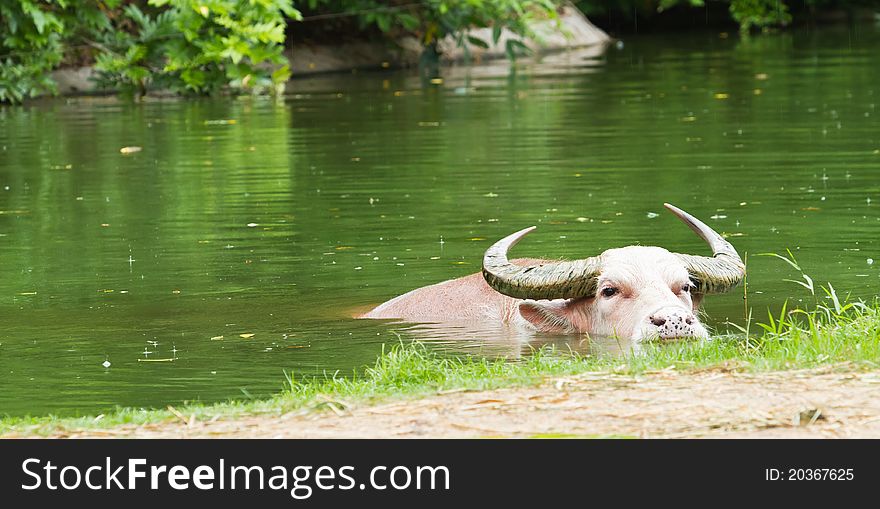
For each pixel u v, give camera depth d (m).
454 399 9.65
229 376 12.16
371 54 46.44
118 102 37.41
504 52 48.75
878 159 24.03
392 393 10.08
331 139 28.58
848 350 10.69
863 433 8.56
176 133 30.20
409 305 14.77
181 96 38.62
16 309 15.05
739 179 22.48
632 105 33.16
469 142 27.50
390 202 21.19
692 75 40.16
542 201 20.92
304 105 35.41
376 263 17.03
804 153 24.91
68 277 16.62
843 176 22.44
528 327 14.02
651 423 8.85
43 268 17.14
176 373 12.29
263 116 33.19
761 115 30.58
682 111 31.70
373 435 8.91
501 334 13.78
